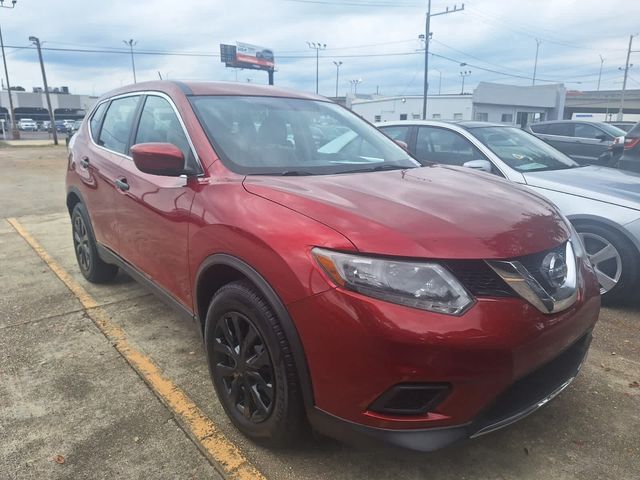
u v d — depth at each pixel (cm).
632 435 263
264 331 224
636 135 715
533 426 270
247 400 245
